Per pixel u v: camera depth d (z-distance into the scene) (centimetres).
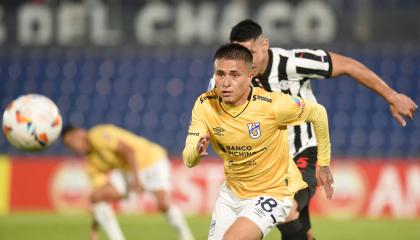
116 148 3028
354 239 3105
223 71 1611
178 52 6175
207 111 1698
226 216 1778
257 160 1711
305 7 5825
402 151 5416
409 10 5800
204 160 4338
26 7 6291
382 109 5644
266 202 1705
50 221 3969
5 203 4569
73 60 6338
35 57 6406
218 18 6019
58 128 2136
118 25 6228
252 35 1867
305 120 1711
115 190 2984
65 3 6234
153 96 6084
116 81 6212
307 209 1988
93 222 2984
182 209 4300
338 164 4181
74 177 4491
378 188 4122
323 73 1948
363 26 5834
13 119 2088
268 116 1673
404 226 3584
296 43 5834
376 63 5781
